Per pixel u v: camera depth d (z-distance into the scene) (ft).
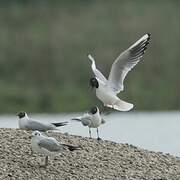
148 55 183.62
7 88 171.01
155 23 200.85
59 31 198.70
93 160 62.90
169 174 61.82
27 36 196.44
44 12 213.46
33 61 184.34
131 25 199.62
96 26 200.34
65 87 172.35
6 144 64.03
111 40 190.60
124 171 61.26
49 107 162.91
